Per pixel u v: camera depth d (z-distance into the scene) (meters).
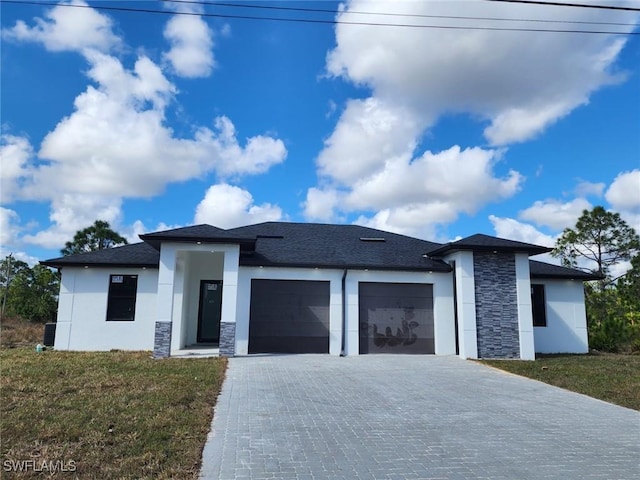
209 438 5.41
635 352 16.67
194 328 16.55
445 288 15.06
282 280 14.52
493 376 10.60
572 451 5.31
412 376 10.34
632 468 4.75
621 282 23.70
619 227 24.25
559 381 9.95
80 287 14.73
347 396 8.07
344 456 4.93
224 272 13.18
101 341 14.53
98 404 6.55
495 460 4.93
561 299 16.44
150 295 14.90
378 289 14.93
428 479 4.33
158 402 6.78
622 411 7.44
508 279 14.24
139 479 4.05
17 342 17.06
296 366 11.35
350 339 14.34
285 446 5.21
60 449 4.71
